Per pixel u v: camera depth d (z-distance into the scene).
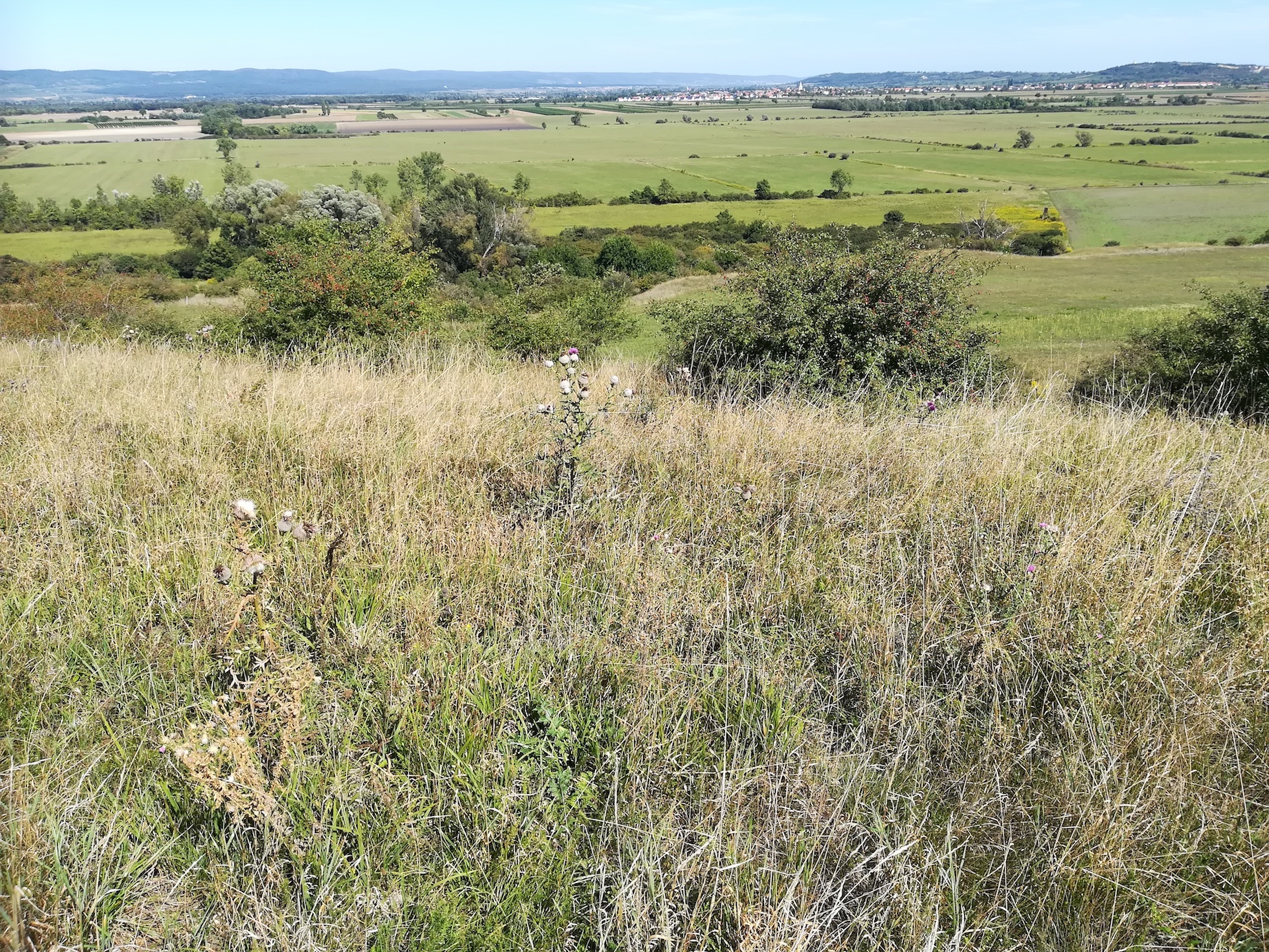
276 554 3.10
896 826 2.02
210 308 25.83
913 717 2.36
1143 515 3.64
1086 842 1.96
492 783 2.14
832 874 1.90
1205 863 1.95
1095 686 2.46
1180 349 17.44
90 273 36.84
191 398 5.51
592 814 2.14
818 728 2.44
